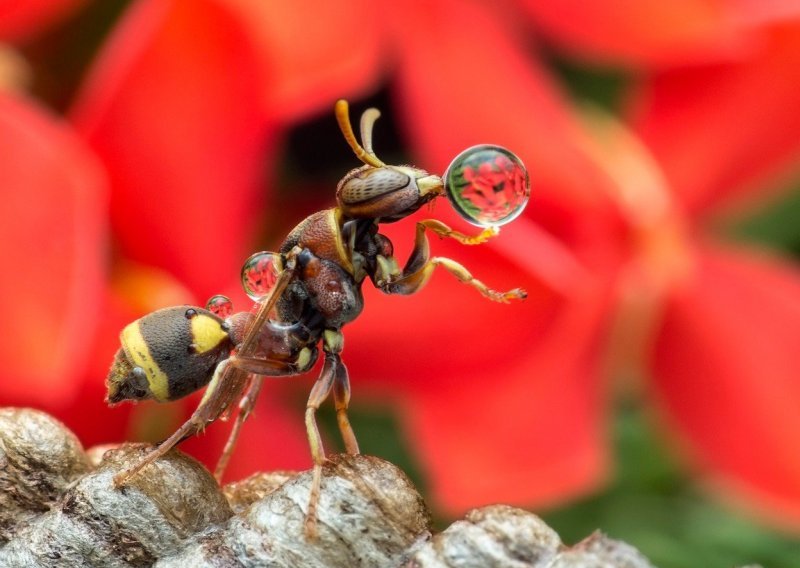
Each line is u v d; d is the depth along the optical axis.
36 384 0.09
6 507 0.07
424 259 0.08
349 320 0.08
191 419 0.07
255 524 0.07
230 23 0.09
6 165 0.09
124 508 0.07
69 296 0.09
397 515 0.07
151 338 0.07
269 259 0.08
